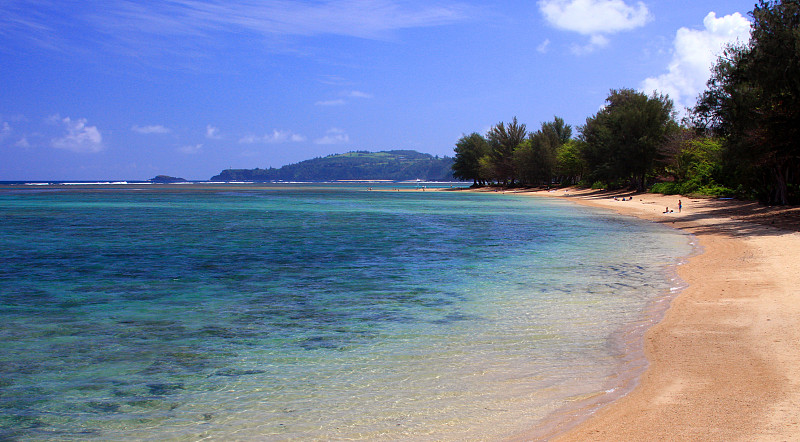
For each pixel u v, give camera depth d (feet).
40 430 22.31
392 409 23.65
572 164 346.13
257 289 52.75
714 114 117.70
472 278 57.36
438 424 21.95
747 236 85.61
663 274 56.90
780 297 41.37
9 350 33.24
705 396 22.99
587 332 35.24
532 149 372.79
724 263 61.05
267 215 167.02
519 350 31.73
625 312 40.52
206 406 24.56
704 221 116.88
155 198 311.06
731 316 36.58
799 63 92.73
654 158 238.68
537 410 22.93
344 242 92.63
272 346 33.81
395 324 38.70
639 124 238.48
